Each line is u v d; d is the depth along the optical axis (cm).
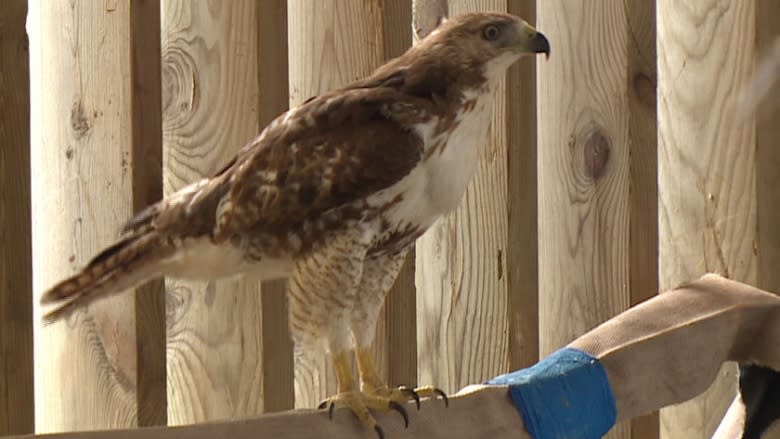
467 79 540
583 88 728
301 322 531
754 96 733
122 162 584
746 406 592
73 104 601
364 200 520
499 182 697
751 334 587
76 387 603
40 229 620
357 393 501
